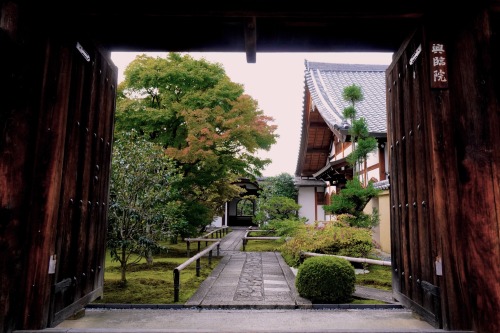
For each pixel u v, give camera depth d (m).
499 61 2.74
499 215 2.64
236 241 15.63
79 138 3.24
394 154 4.05
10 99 2.69
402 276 3.74
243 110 10.38
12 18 2.67
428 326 3.18
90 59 3.47
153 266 8.12
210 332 2.70
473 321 2.67
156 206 6.47
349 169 13.56
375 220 8.59
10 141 2.67
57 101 2.87
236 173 12.89
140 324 3.37
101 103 3.78
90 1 2.95
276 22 3.28
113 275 7.00
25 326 2.64
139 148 6.44
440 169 2.85
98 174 3.74
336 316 3.87
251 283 6.33
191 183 10.31
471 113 2.82
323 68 17.75
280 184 22.94
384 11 3.02
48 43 2.90
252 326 3.45
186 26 3.44
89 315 3.67
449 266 2.74
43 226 2.73
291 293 5.48
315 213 22.20
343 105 13.66
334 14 3.03
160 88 10.97
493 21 2.75
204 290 5.67
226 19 3.12
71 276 3.13
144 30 3.53
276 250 11.91
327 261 5.19
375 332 2.70
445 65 2.96
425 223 3.09
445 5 2.95
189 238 10.81
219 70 11.62
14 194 2.65
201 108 10.63
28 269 2.69
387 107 4.35
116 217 5.90
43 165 2.79
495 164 2.68
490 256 2.64
